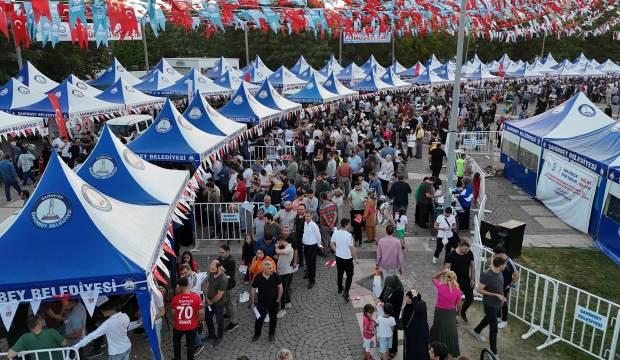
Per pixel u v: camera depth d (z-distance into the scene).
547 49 64.81
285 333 8.30
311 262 9.77
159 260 7.37
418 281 10.12
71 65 33.69
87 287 6.16
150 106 24.38
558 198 14.43
